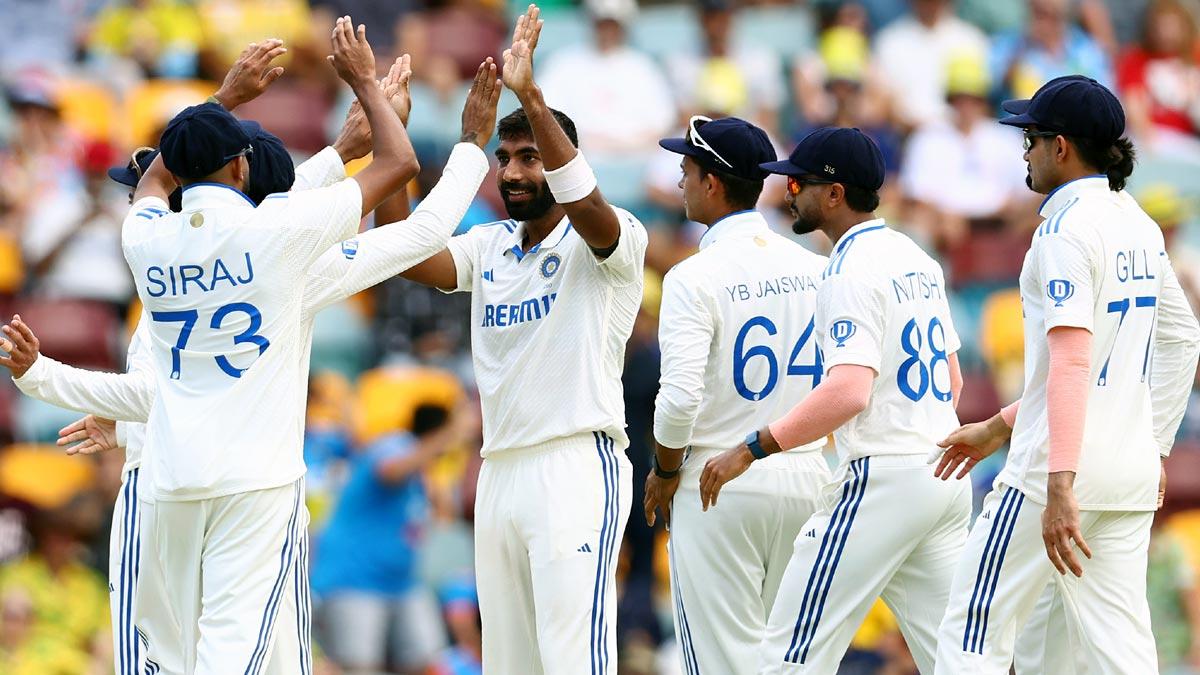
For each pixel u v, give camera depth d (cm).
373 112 2081
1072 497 1867
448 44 5222
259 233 1942
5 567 3697
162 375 1983
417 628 3622
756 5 5462
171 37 5131
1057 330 1902
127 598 2175
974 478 3972
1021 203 4769
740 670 2256
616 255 2116
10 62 5166
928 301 2152
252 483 1944
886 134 4978
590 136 5009
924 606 2155
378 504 3631
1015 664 2181
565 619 2114
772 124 5069
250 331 1947
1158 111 5500
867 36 5406
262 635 1952
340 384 4284
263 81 2144
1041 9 5281
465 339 4341
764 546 2275
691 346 2211
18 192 4503
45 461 4050
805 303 2280
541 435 2142
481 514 2198
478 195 4681
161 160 2102
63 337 4306
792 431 2047
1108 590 1962
